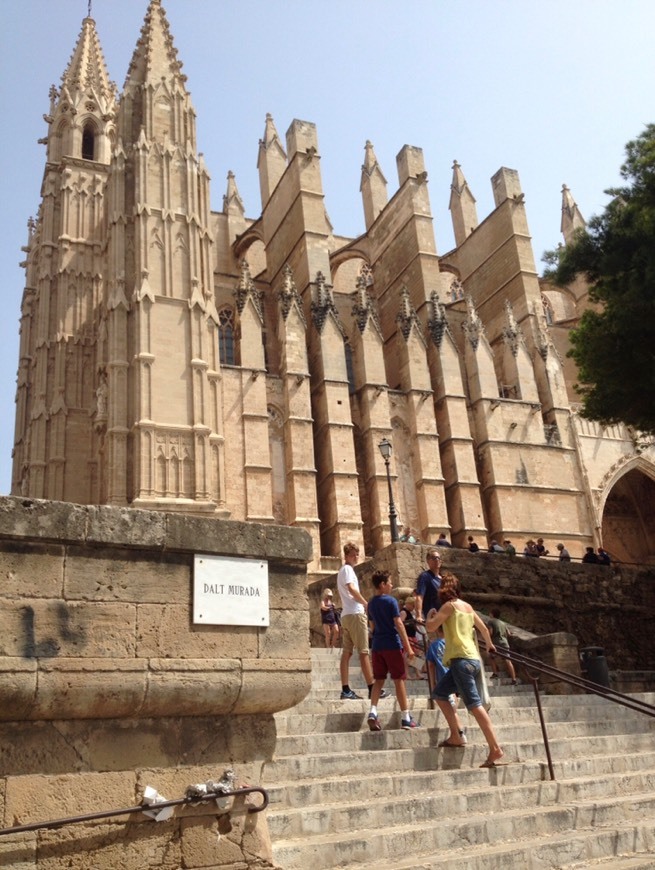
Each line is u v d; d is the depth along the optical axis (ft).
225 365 135.44
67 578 20.43
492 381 158.20
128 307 124.77
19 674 19.08
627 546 173.06
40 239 166.91
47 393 145.07
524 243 172.65
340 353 145.79
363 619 38.29
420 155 173.58
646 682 62.69
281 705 22.61
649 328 76.23
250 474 130.62
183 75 143.95
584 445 160.56
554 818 28.35
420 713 37.14
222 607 22.21
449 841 25.86
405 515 143.33
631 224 78.28
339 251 184.24
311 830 25.12
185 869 20.16
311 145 160.66
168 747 21.02
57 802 19.21
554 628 74.90
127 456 116.78
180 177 134.51
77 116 169.07
